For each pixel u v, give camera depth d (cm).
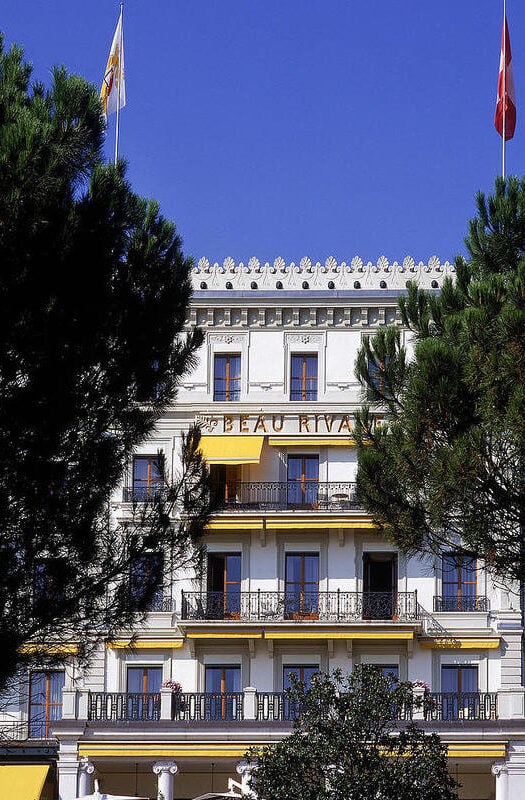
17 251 2648
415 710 5278
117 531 2902
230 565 5588
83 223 2741
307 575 5569
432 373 2912
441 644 5431
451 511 2958
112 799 4541
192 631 5431
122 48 5575
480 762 5228
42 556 2756
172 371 2983
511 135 4550
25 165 2644
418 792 3894
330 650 5472
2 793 5112
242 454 5525
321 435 5606
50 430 2678
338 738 3956
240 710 5344
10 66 2830
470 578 5503
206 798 4531
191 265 3017
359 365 3184
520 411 2780
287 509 5541
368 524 5484
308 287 5738
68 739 5238
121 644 5422
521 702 5253
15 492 2691
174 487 3031
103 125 2862
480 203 3216
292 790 3900
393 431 3083
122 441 2884
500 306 2898
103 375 2809
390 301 5684
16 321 2645
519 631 5438
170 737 5225
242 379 5691
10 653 2622
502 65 4584
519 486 2873
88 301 2712
